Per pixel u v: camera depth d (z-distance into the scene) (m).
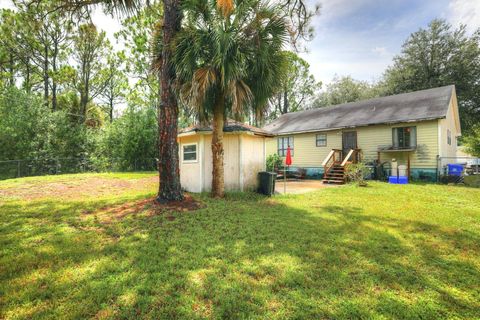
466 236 3.98
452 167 11.37
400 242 3.72
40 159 14.74
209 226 4.48
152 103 20.98
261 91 6.80
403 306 2.22
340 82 31.44
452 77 22.91
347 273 2.79
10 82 19.00
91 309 2.15
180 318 2.04
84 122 19.73
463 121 22.75
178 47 5.87
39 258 3.17
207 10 6.05
